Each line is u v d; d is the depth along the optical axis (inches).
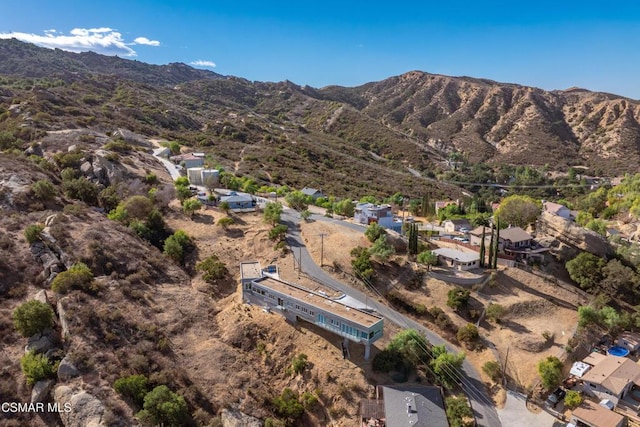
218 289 2792.8
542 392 2203.5
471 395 2153.1
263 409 1998.0
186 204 3659.0
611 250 3265.3
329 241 3213.6
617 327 2637.8
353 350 2250.2
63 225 2790.4
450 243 3432.6
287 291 2456.9
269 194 4682.6
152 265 2807.6
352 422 1967.3
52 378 1872.5
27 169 3506.4
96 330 2090.3
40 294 2263.8
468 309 2645.2
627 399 2194.9
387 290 2746.1
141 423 1739.7
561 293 2859.3
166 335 2249.0
